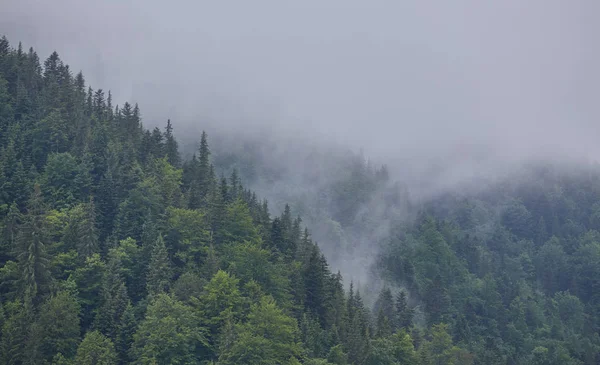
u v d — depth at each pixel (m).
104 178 143.25
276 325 113.94
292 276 142.62
